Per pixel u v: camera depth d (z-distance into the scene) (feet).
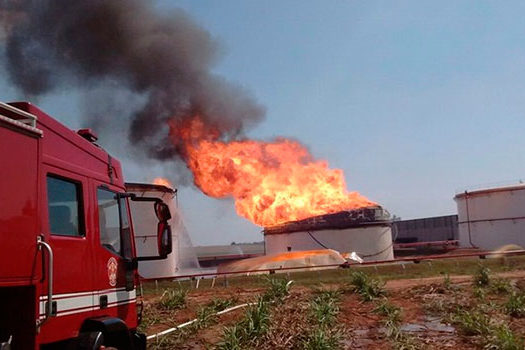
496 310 38.32
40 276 17.10
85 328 20.63
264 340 32.42
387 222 131.03
